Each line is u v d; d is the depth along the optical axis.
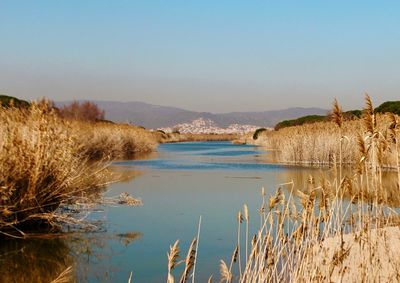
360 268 4.72
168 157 31.45
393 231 5.89
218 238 8.32
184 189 14.48
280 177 17.92
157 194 13.34
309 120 54.28
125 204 11.47
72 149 9.63
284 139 29.47
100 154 27.95
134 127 42.50
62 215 9.13
